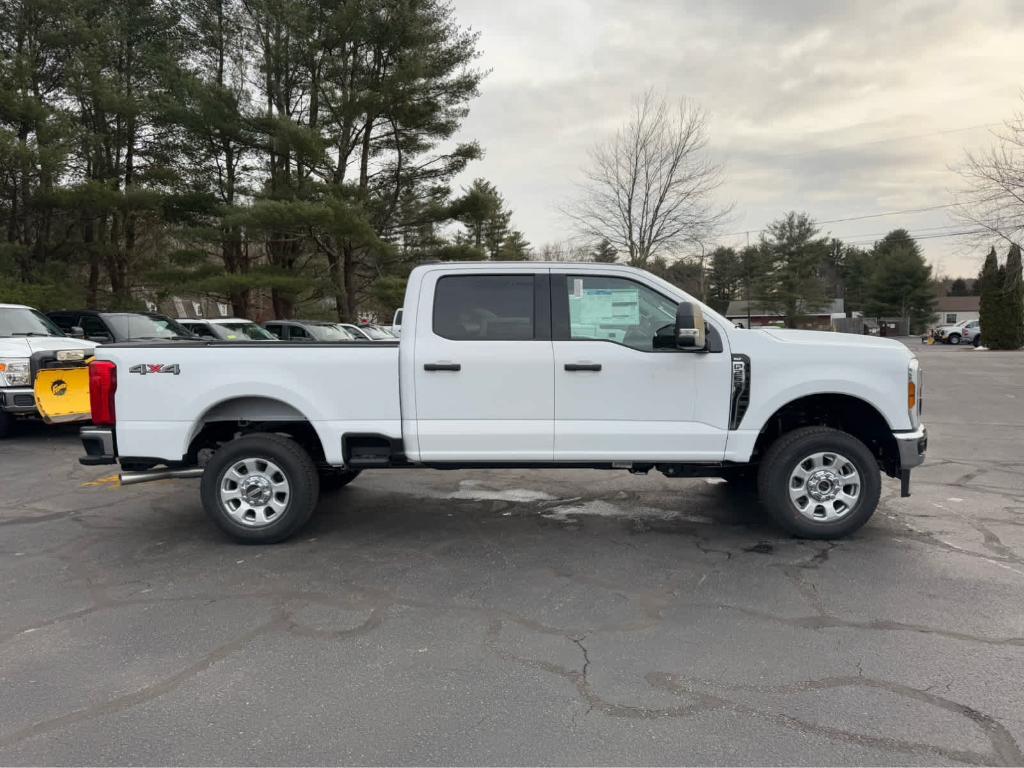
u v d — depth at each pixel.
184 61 23.77
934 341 48.03
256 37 22.86
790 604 3.98
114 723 2.86
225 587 4.35
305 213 20.08
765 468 5.04
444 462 5.11
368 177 25.16
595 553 4.93
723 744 2.68
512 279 5.08
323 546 5.14
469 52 24.23
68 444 9.62
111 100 21.23
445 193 25.69
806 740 2.70
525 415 5.01
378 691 3.10
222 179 23.89
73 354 7.29
